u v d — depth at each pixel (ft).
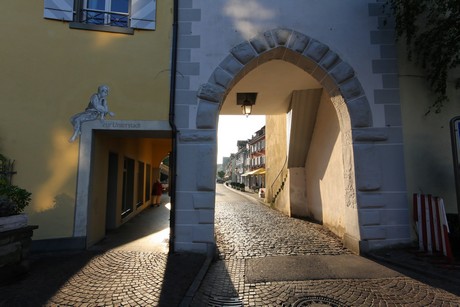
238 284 13.05
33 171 17.28
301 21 19.29
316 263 15.90
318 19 19.35
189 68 18.52
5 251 12.16
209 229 17.26
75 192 17.62
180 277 13.23
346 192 19.65
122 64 18.49
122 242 20.13
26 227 13.32
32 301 10.43
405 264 14.88
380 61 19.12
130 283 12.36
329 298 11.55
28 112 17.56
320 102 28.32
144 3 18.90
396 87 18.98
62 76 18.03
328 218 26.23
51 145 17.60
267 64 22.15
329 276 13.92
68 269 13.91
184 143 17.93
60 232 17.26
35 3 18.17
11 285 11.82
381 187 18.08
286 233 24.26
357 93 18.70
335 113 24.26
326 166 26.71
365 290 12.25
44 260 15.29
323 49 18.89
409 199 18.06
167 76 18.57
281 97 30.09
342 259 16.60
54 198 17.37
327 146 26.37
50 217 17.22
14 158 17.16
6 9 17.92
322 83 20.47
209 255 16.90
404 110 18.83
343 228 22.03
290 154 34.01
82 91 18.10
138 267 14.43
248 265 15.70
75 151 17.79
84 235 17.54
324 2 19.53
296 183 34.88
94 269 13.98
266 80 25.36
